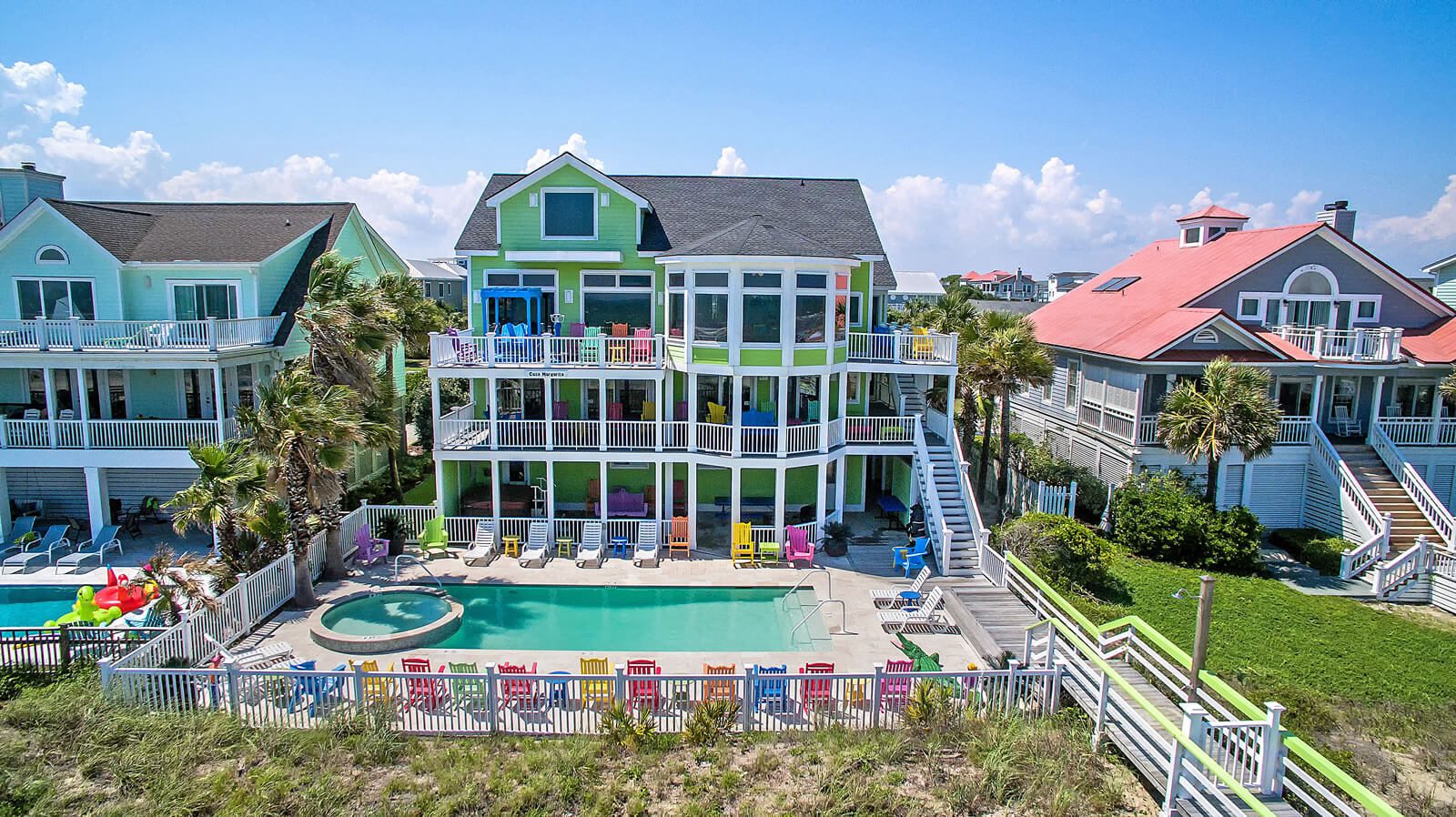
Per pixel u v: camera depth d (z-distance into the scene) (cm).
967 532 2195
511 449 2291
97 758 1159
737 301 2183
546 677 1309
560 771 1177
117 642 1494
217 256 2477
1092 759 1207
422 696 1315
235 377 2498
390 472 2850
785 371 2202
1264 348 2577
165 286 2475
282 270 2641
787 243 2216
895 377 2620
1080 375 3008
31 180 2648
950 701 1323
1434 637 1812
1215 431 2198
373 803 1101
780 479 2253
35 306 2414
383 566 2145
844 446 2391
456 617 1795
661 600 1967
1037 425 3472
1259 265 2764
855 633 1758
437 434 2280
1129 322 2908
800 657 1620
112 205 2759
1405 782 1186
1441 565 2048
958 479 2334
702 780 1163
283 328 2555
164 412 2495
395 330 2389
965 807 1101
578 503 2603
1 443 2234
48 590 1977
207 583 1747
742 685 1351
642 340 2338
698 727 1266
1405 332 2825
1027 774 1158
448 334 2277
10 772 1123
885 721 1351
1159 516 2305
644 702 1328
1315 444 2600
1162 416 2356
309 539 1853
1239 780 1082
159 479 2512
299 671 1331
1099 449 2845
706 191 2827
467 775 1165
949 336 2419
